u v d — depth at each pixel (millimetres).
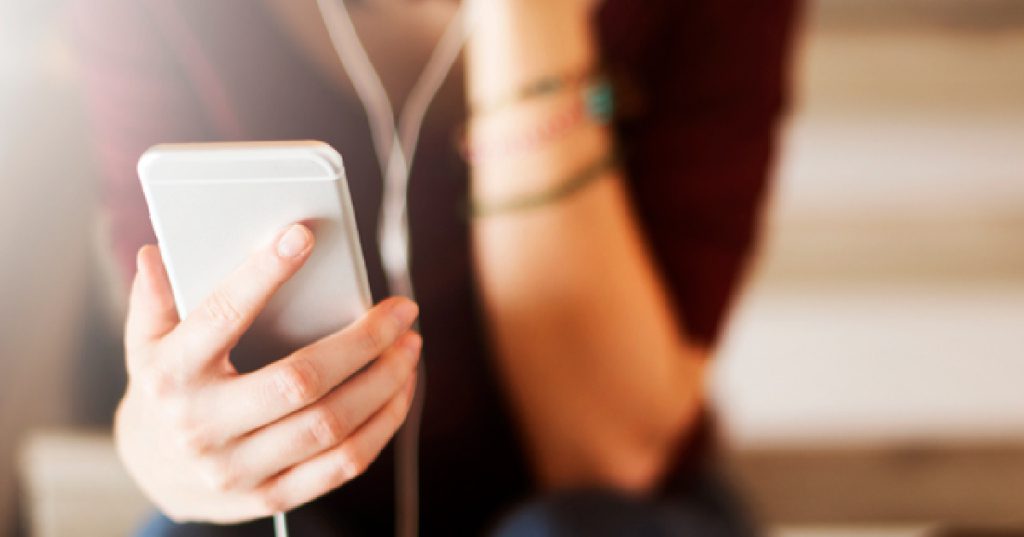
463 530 953
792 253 1867
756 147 949
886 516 1508
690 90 944
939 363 1692
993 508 1514
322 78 874
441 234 906
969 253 1874
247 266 666
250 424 693
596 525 841
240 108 873
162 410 697
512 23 870
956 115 2088
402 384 721
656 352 909
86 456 1267
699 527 876
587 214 885
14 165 1229
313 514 868
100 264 1232
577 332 894
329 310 705
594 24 931
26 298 1227
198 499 743
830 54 2193
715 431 1008
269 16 858
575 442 917
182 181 662
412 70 875
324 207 671
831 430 1599
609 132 908
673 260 954
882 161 1968
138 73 856
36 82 1289
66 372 1258
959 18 2293
